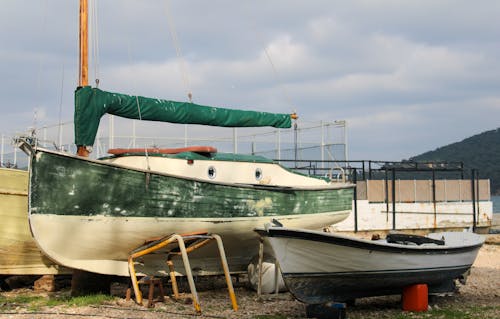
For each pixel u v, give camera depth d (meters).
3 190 10.95
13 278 13.04
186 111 12.12
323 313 9.40
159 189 10.40
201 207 10.98
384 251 9.65
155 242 10.59
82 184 9.70
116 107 11.00
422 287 10.23
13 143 9.26
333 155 21.44
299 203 13.24
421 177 57.59
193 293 9.82
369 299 11.32
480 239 12.23
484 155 167.50
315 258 9.38
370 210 23.05
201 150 12.10
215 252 12.00
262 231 9.68
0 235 11.10
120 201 10.04
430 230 24.25
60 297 11.16
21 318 9.24
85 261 10.45
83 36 11.55
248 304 10.58
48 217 9.50
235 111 13.21
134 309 9.97
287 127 14.60
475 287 12.63
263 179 13.36
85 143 10.54
